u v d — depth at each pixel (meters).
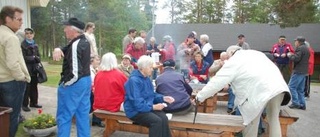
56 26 31.06
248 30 23.88
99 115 3.84
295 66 5.98
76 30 3.18
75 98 3.20
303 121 5.09
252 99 3.00
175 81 3.69
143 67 3.39
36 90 5.34
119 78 3.86
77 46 3.12
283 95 3.13
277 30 23.31
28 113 4.97
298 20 8.91
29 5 6.36
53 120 3.96
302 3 8.80
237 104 3.21
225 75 3.11
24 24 6.11
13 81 3.18
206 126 3.41
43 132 3.75
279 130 3.14
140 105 3.30
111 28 30.20
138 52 6.53
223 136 3.46
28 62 5.02
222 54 5.48
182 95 3.66
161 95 3.62
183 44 7.25
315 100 7.02
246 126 3.30
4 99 3.18
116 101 3.84
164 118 3.38
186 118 3.58
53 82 8.98
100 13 29.27
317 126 4.81
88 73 3.30
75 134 4.02
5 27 3.08
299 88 5.98
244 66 3.07
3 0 5.35
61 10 30.98
